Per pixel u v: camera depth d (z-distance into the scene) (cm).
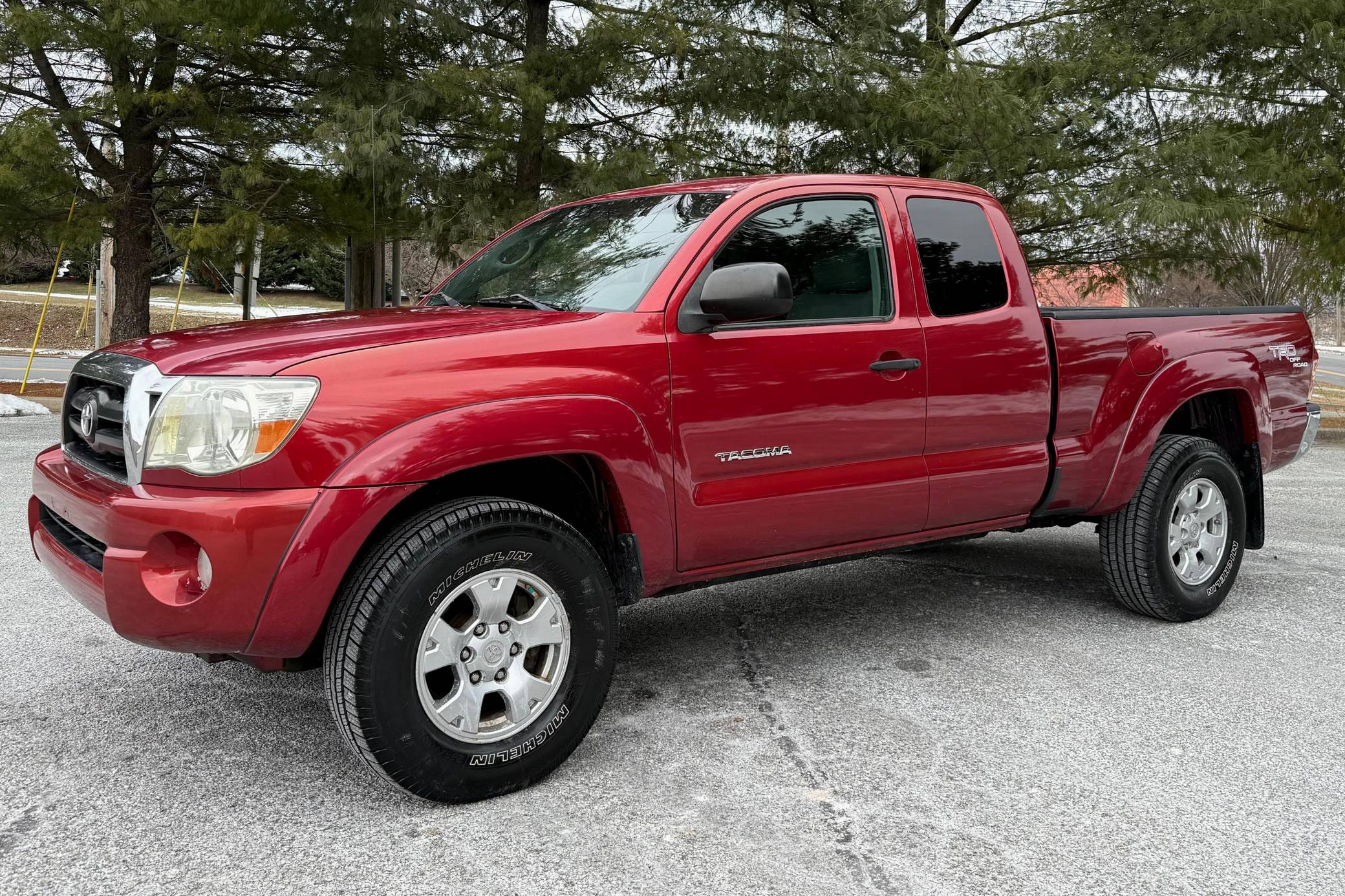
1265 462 517
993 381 414
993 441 420
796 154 1255
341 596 288
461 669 290
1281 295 2003
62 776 309
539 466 323
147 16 1138
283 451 269
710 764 321
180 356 290
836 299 381
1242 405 505
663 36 1105
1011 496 427
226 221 1223
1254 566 591
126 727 345
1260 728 352
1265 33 1131
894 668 412
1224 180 1119
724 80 1130
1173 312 489
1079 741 339
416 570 278
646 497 326
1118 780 312
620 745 336
